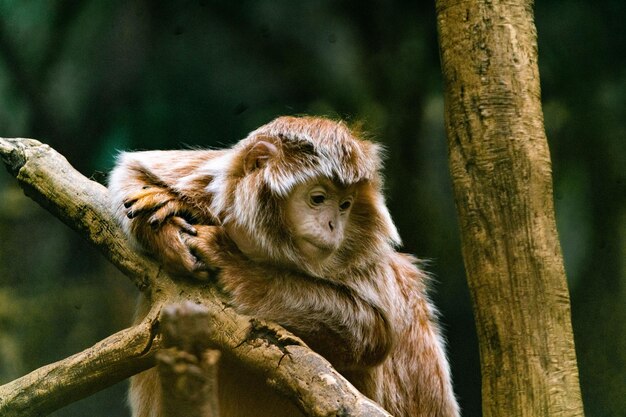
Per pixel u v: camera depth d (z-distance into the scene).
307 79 19.50
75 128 19.91
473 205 6.23
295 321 7.30
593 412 19.08
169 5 19.70
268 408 7.57
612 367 19.22
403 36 20.16
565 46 19.59
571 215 19.83
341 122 8.05
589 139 19.83
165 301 6.95
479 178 6.21
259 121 19.28
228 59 19.55
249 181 7.54
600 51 19.58
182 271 7.00
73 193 7.53
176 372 3.79
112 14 19.80
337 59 19.59
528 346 6.06
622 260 19.67
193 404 3.79
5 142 7.73
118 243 7.34
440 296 20.47
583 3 19.52
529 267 6.11
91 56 19.81
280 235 7.46
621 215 19.80
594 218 19.86
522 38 6.31
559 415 5.98
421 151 20.16
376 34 20.08
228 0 19.55
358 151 7.71
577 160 19.94
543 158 6.21
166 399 3.80
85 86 19.81
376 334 7.67
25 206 20.31
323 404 5.76
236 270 7.15
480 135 6.22
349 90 19.59
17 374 18.70
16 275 19.77
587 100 19.83
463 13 6.33
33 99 19.75
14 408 6.75
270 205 7.49
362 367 7.68
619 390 19.05
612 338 19.41
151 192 7.46
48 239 20.28
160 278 7.10
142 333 6.59
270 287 7.24
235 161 7.80
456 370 21.14
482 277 6.19
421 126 20.16
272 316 7.16
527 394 6.03
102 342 6.71
